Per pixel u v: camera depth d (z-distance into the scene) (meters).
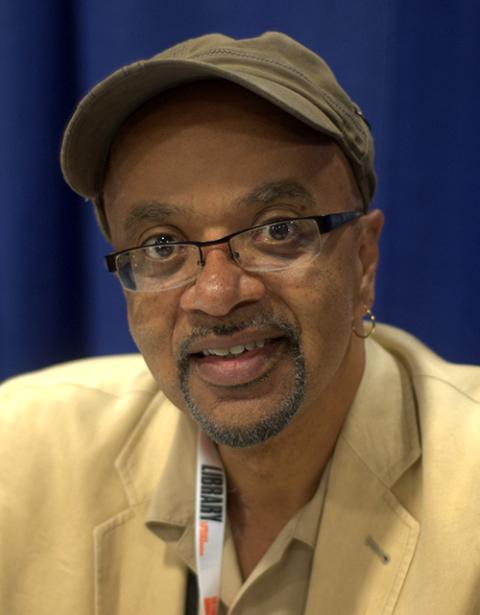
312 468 0.97
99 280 1.70
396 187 1.49
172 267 0.87
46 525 1.08
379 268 1.53
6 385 1.25
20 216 1.63
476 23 1.40
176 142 0.83
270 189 0.83
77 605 1.03
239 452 0.95
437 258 1.50
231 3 1.51
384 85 1.46
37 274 1.66
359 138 0.94
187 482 1.03
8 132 1.60
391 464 0.95
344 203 0.90
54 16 1.57
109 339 1.72
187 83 0.84
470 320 1.50
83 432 1.13
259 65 0.88
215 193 0.83
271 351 0.85
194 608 1.01
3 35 1.56
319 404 0.92
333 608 0.91
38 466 1.11
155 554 1.04
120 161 0.89
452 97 1.43
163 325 0.89
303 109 0.82
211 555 0.99
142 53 1.56
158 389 1.17
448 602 0.85
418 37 1.43
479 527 0.88
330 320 0.87
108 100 0.84
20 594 1.06
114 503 1.08
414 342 1.12
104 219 1.02
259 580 0.95
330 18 1.47
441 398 0.99
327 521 0.94
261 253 0.84
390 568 0.90
